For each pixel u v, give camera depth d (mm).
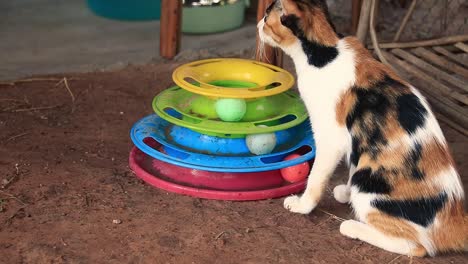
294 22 1331
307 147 1513
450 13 2121
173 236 1341
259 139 1444
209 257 1303
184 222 1373
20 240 1322
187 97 1511
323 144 1348
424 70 1771
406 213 1280
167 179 1471
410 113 1292
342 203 1438
